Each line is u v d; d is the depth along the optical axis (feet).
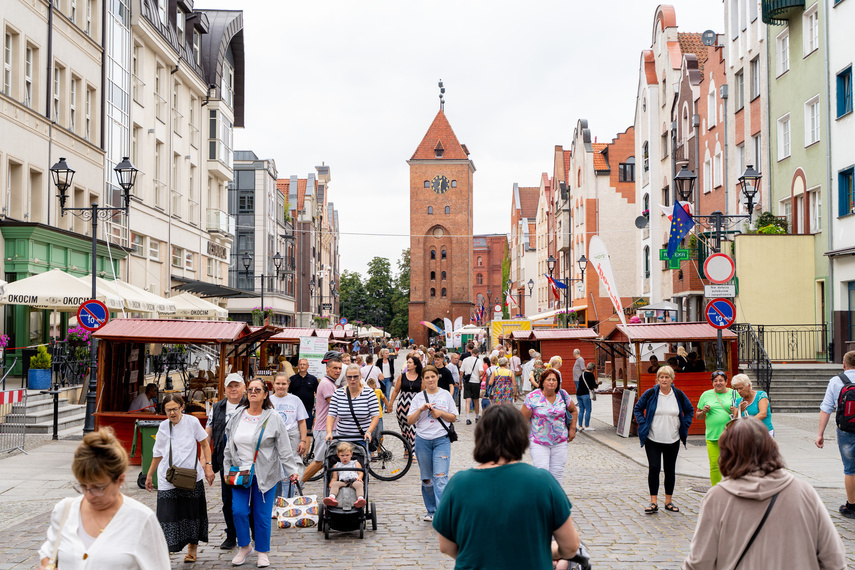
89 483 13.28
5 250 75.77
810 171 89.66
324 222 327.47
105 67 97.91
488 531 13.50
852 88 80.53
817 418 70.69
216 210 147.54
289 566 27.12
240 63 159.84
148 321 53.42
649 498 38.75
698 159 124.26
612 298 69.21
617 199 193.88
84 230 92.32
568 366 99.86
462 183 373.61
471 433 69.97
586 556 16.55
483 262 521.65
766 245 90.94
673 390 35.24
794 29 92.89
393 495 41.09
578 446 61.46
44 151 82.48
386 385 87.20
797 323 90.43
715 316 54.44
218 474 48.21
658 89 143.84
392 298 431.43
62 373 75.66
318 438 41.29
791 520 13.75
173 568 26.84
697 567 14.30
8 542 29.96
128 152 106.52
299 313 269.64
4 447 55.36
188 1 130.82
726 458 14.42
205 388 66.54
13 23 76.54
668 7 139.74
